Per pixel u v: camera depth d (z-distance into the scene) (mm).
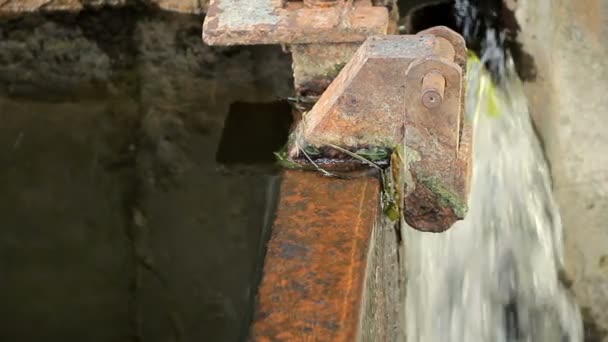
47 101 4324
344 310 2615
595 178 4176
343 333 2523
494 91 4883
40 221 3635
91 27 4863
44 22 4887
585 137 4148
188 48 4664
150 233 3523
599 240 4297
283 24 3592
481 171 4633
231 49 4641
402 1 5047
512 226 4570
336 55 3703
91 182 3838
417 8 5059
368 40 3195
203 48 4660
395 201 3379
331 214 3104
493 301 4523
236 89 4297
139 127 4137
